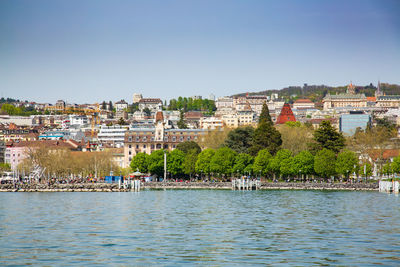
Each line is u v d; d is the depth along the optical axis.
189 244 99.12
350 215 140.88
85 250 93.75
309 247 95.94
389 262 84.69
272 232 112.25
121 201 188.00
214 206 167.25
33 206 168.62
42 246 97.12
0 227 119.12
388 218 134.12
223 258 87.62
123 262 85.31
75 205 171.88
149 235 108.50
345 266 82.50
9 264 84.06
